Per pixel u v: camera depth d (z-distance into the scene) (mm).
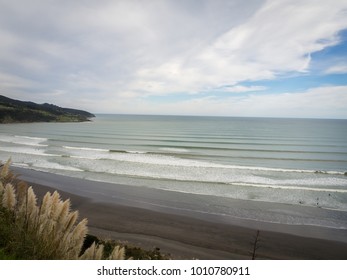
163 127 101875
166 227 13273
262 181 22547
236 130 90125
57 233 2365
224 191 19250
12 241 2244
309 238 12398
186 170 26422
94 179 22000
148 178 22594
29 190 2578
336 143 54531
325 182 22547
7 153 33938
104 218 14148
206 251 11164
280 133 79312
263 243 11930
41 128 87438
